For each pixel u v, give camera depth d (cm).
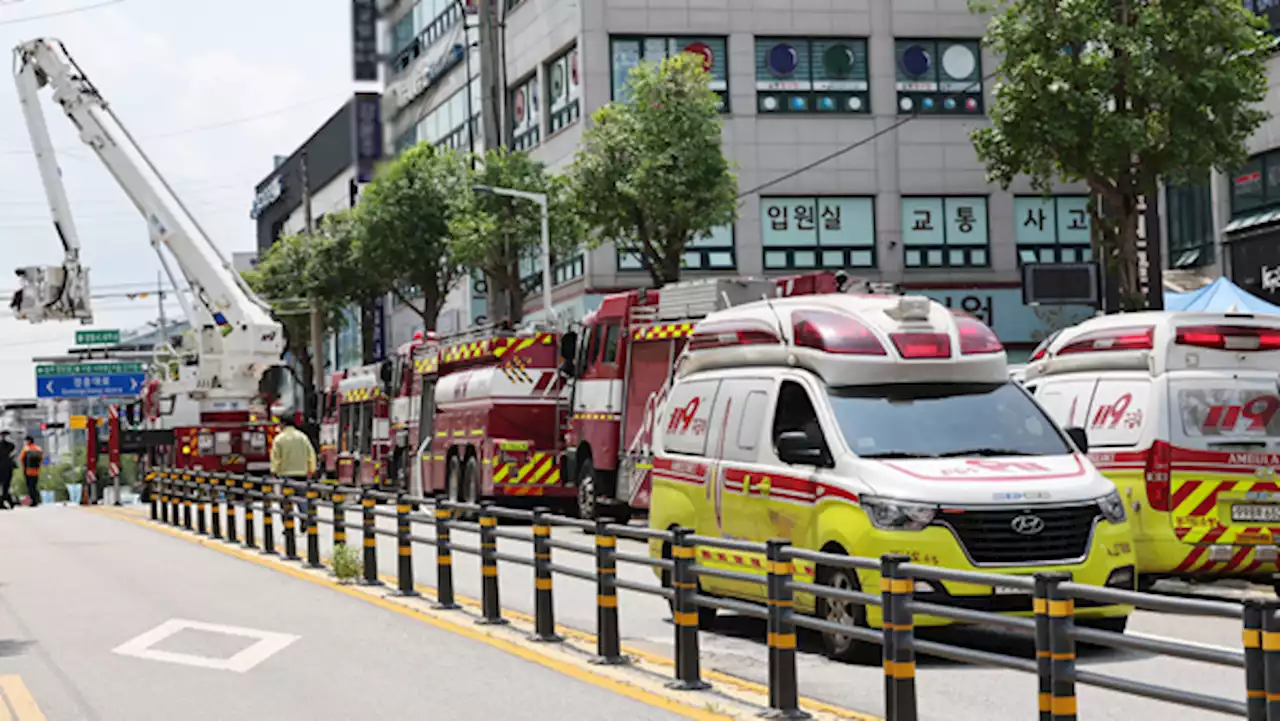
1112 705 978
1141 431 1474
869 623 1115
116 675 1153
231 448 3466
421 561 2175
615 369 2509
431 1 5888
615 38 4806
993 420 1212
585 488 2630
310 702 1028
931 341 1233
